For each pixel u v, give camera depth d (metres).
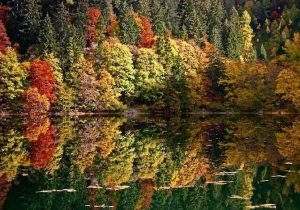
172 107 78.12
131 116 74.25
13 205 19.50
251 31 118.75
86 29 92.19
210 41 104.25
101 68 79.69
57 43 78.62
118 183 24.00
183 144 37.81
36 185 23.25
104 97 76.56
